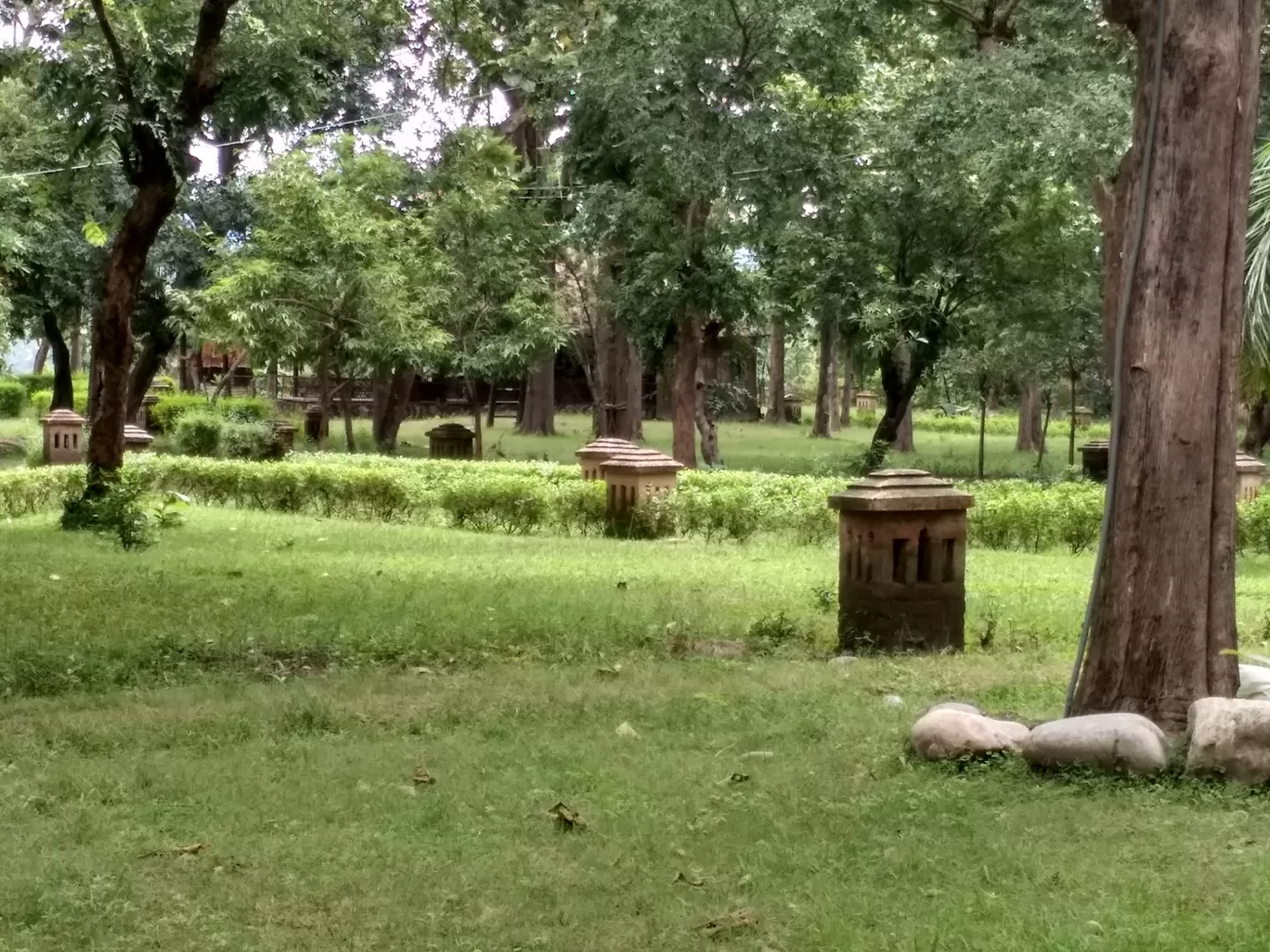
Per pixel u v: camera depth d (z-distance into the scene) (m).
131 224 14.23
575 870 3.95
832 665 7.73
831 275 26.05
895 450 37.09
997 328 27.34
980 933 3.39
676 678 7.22
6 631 8.29
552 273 32.47
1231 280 5.43
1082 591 11.24
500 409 47.47
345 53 17.00
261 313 26.42
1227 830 4.23
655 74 23.28
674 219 26.06
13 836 4.27
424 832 4.34
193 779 4.98
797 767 5.18
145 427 35.28
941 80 22.03
